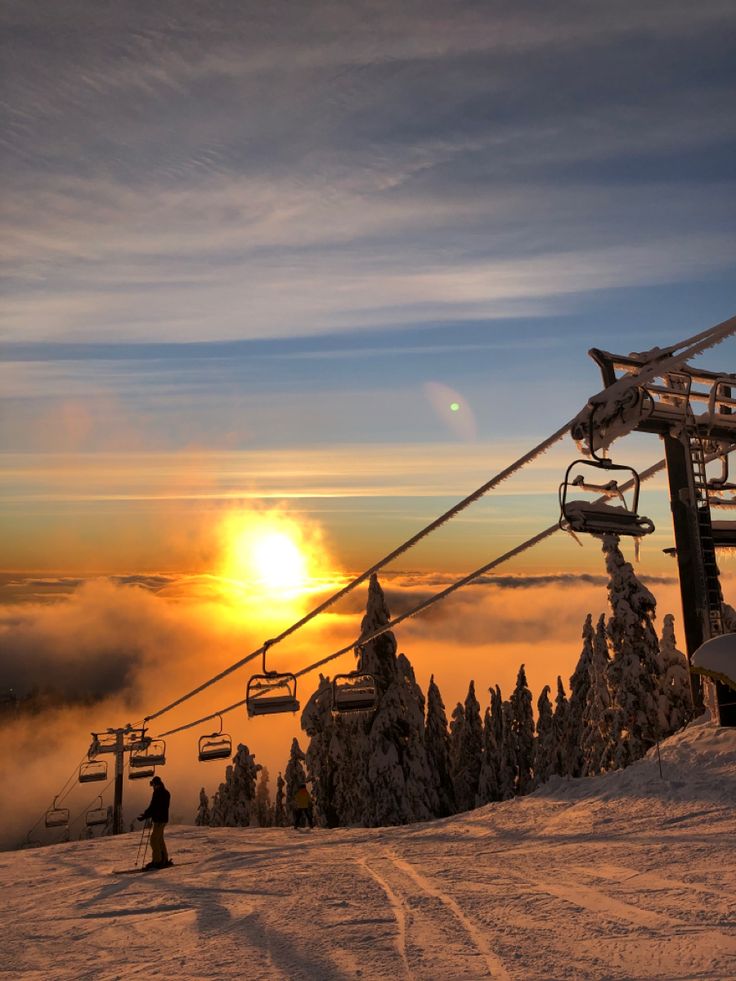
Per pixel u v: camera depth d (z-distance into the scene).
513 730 63.94
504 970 5.91
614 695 30.98
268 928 7.89
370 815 41.03
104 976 6.68
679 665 29.53
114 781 42.06
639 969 5.71
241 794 51.34
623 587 31.61
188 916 8.95
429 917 7.83
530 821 15.06
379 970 6.12
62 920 9.54
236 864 13.95
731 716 17.91
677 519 20.62
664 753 17.30
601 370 18.56
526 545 19.73
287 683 24.53
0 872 15.36
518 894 8.64
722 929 6.51
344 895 9.35
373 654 42.78
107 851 18.23
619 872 9.34
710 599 20.23
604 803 15.00
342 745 44.72
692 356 15.91
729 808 13.00
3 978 6.91
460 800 61.41
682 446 20.52
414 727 42.34
